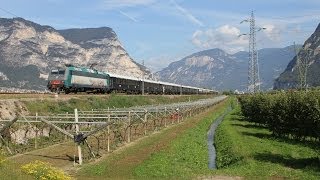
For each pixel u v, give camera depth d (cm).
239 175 3145
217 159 4184
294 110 5006
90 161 3738
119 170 3288
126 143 4978
